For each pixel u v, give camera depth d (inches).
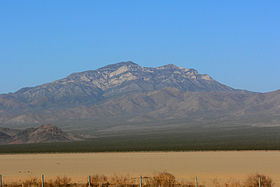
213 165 3531.0
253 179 2012.8
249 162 3720.5
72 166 3666.3
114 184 2126.0
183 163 3725.4
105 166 3607.3
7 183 2230.6
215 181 2167.8
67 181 2231.8
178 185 2057.1
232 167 3358.8
